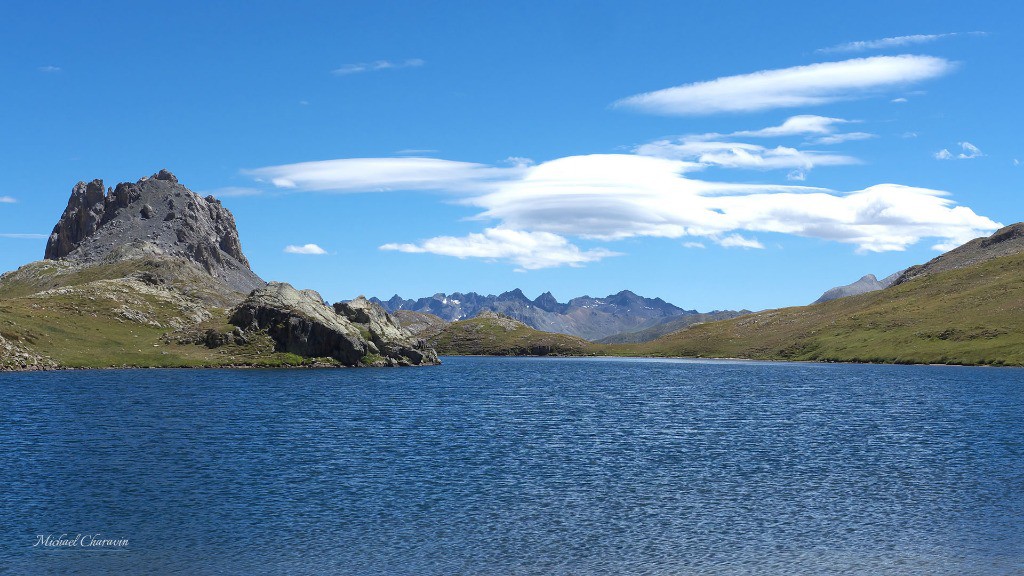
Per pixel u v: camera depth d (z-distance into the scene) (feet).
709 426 301.43
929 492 174.60
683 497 169.89
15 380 477.77
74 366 601.21
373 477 190.80
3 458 209.87
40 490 172.45
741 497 169.68
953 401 399.65
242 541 136.67
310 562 126.11
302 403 376.07
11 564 124.88
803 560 127.03
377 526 145.69
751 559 127.44
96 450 225.15
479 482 185.68
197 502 163.02
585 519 150.92
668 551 131.54
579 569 122.93
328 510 157.17
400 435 268.21
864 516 153.48
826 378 622.54
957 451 233.76
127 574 120.88
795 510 158.10
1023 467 205.57
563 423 310.45
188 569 122.93
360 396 426.51
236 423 291.58
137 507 158.61
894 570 122.52
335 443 246.68
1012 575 120.47
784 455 227.81
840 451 235.40
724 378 645.10
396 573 121.29
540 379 636.89
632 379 639.35
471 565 124.67
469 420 317.83
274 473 194.70
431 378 623.77
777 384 558.15
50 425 274.98
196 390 430.20
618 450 237.86
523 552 130.82
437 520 150.00
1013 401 396.57
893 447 242.78
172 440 246.88
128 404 347.77
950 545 134.62
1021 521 149.28
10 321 654.53
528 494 172.45
